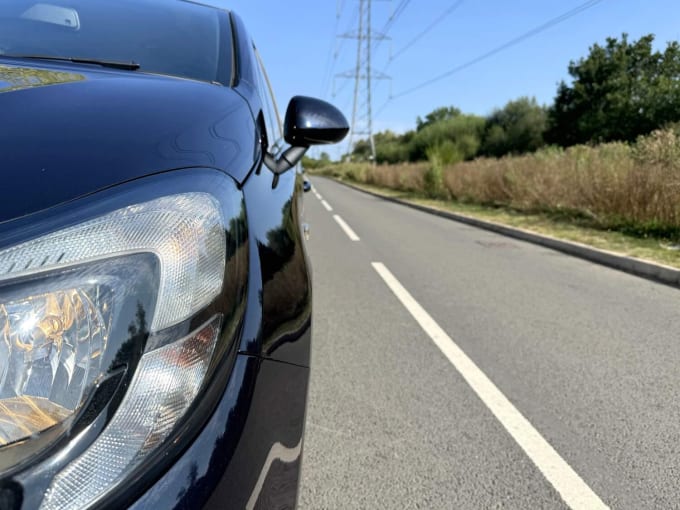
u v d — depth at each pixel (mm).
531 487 2070
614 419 2604
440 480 2104
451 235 9133
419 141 57156
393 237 8742
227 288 929
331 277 5586
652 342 3678
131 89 1326
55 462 718
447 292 5012
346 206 15570
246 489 864
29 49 1727
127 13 2133
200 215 931
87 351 767
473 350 3498
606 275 5875
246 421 891
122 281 809
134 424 773
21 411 717
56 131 1021
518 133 50156
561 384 2992
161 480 766
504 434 2453
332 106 1864
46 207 836
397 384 2967
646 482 2113
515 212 12336
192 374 837
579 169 10852
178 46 1948
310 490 2025
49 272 771
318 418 2574
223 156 1168
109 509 725
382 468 2176
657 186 8211
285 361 1060
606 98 39656
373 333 3812
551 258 6914
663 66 39719
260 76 2662
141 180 943
